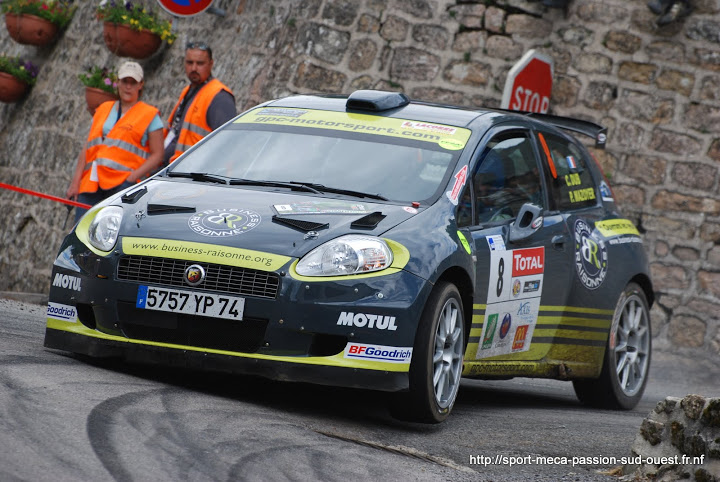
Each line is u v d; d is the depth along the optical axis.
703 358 21.27
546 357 12.38
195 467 6.79
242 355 9.22
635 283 14.08
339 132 11.45
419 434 9.49
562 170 13.15
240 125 11.95
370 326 9.18
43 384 8.36
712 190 21.78
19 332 12.03
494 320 10.93
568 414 12.56
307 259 9.27
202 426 7.95
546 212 12.35
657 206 21.95
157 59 27.69
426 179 10.72
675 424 8.03
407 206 10.24
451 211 10.39
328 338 9.32
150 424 7.70
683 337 21.53
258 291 9.20
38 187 29.41
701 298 21.56
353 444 8.37
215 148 11.62
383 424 9.69
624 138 22.11
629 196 22.03
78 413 7.59
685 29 22.02
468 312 10.48
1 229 30.70
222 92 17.94
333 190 10.52
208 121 17.83
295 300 9.12
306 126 11.63
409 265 9.43
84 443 6.86
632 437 10.74
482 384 15.52
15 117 33.41
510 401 13.43
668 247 21.81
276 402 9.83
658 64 22.11
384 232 9.62
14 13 32.66
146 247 9.48
